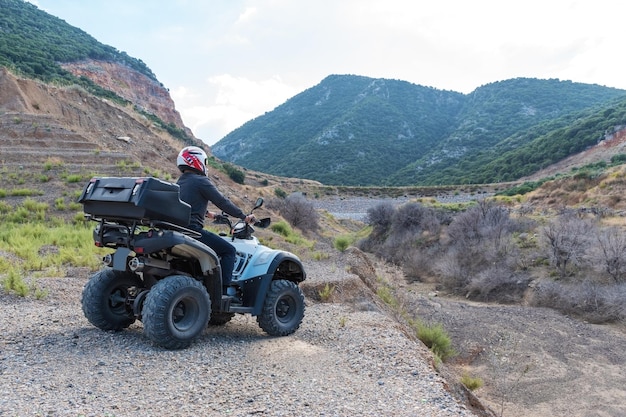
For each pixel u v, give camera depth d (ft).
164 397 13.79
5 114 107.34
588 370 42.65
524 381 39.83
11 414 12.00
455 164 601.21
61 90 131.64
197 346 18.90
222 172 168.04
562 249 76.48
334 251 64.28
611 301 60.08
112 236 18.53
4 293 27.89
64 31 355.77
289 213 116.37
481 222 98.78
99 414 12.36
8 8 333.21
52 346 17.99
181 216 18.06
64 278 33.22
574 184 145.48
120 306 20.68
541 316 61.11
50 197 74.43
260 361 17.79
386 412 13.60
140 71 378.53
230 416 12.79
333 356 19.04
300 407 13.66
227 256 20.65
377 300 39.24
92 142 108.37
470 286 78.74
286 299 22.65
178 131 215.31
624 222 93.50
